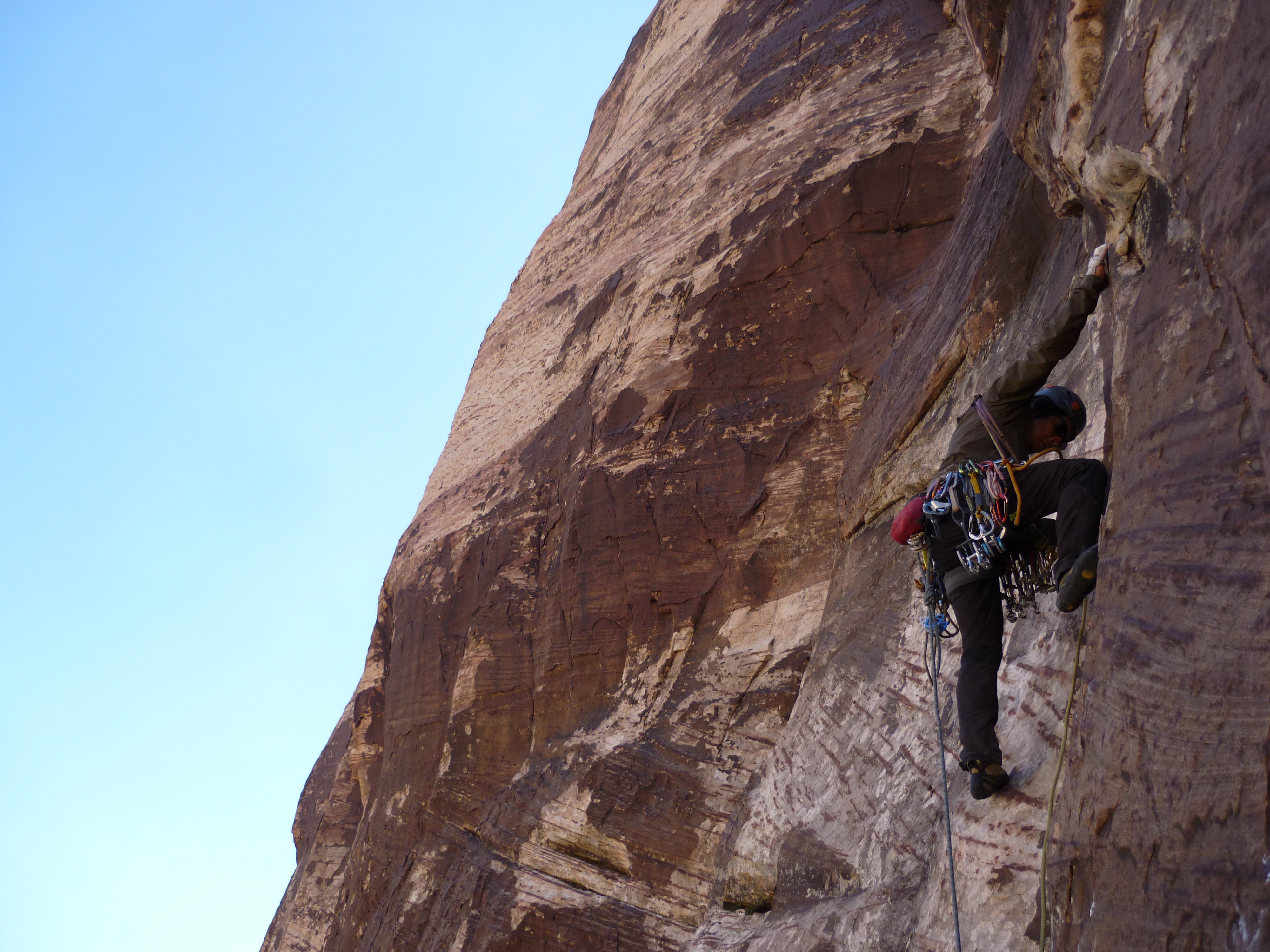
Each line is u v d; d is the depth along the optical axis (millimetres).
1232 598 2344
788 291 11547
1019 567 3857
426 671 15375
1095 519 3482
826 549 9812
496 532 15031
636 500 11797
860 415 10148
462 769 13305
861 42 13188
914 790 5359
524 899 10305
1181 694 2455
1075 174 3965
